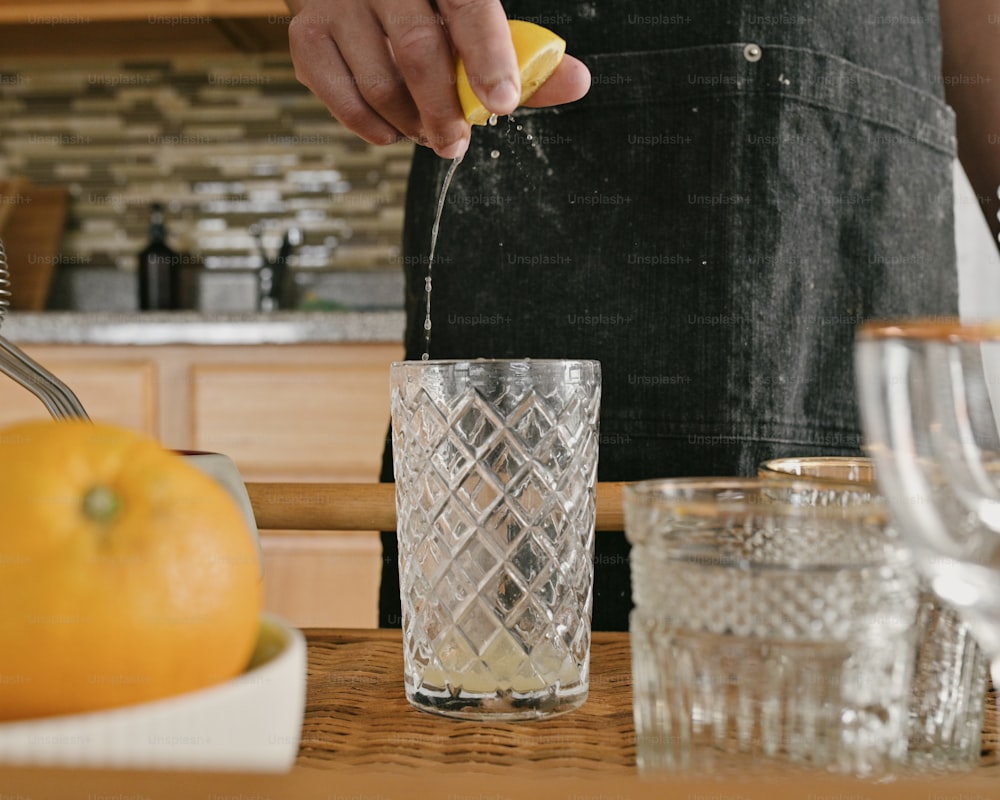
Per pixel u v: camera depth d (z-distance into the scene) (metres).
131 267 3.56
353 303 3.52
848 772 0.44
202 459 0.57
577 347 1.12
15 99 3.53
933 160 1.15
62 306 3.57
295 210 3.52
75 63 3.52
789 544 0.45
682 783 0.37
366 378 2.64
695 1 1.08
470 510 0.58
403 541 0.61
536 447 0.59
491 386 0.59
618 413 1.11
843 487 0.48
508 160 1.13
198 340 2.63
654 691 0.46
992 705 0.57
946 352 0.40
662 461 1.10
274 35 3.21
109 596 0.39
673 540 0.45
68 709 0.40
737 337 1.07
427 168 1.17
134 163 3.54
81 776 0.37
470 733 0.55
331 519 0.73
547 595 0.58
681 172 1.08
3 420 2.69
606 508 0.72
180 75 3.50
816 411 1.11
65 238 3.55
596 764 0.50
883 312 1.12
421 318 1.17
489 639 0.57
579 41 1.11
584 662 0.60
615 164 1.10
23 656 0.39
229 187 3.53
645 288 1.10
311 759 0.51
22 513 0.40
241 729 0.40
